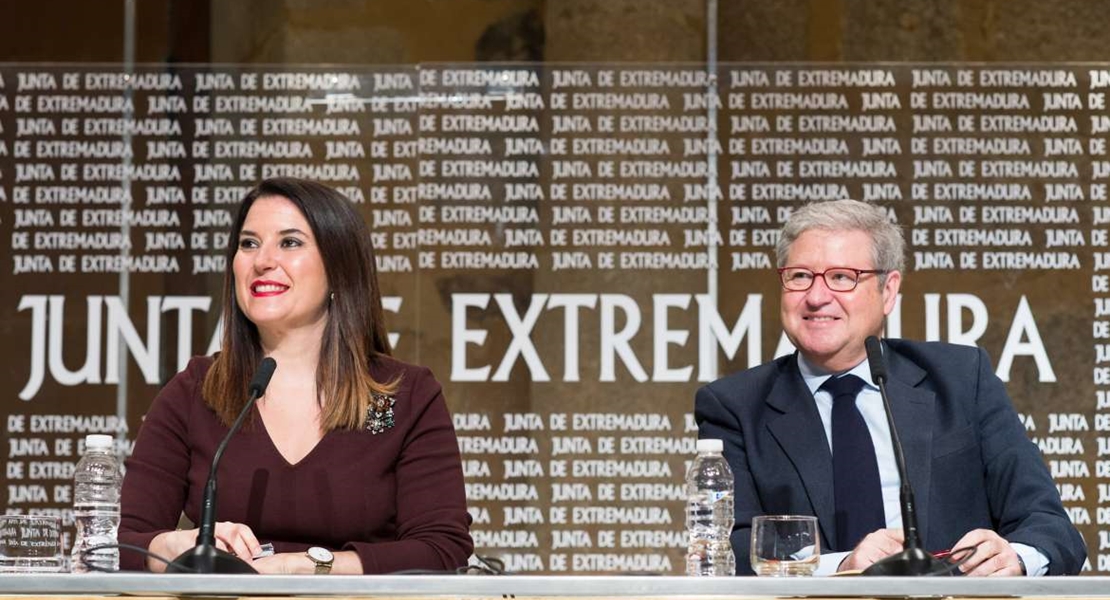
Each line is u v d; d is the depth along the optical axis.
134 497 5.47
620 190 8.10
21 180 8.12
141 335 8.05
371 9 8.88
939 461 5.69
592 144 8.12
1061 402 7.89
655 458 7.95
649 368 8.00
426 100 8.16
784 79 8.12
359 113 8.16
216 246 8.11
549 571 7.88
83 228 8.10
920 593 3.81
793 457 5.70
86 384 8.00
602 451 7.96
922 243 8.00
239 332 5.74
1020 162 8.03
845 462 5.65
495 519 7.93
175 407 5.72
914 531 4.36
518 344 8.02
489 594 3.79
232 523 5.04
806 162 8.07
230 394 5.66
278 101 8.17
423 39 8.84
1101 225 7.98
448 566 5.31
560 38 8.73
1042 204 8.01
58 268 8.08
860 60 8.70
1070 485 7.84
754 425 5.87
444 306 8.04
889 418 4.70
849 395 5.80
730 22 8.70
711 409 5.96
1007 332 7.94
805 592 3.80
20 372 8.00
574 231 8.08
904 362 5.96
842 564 4.77
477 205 8.10
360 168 8.13
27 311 8.04
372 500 5.52
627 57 8.66
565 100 8.16
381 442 5.61
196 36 9.06
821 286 5.73
